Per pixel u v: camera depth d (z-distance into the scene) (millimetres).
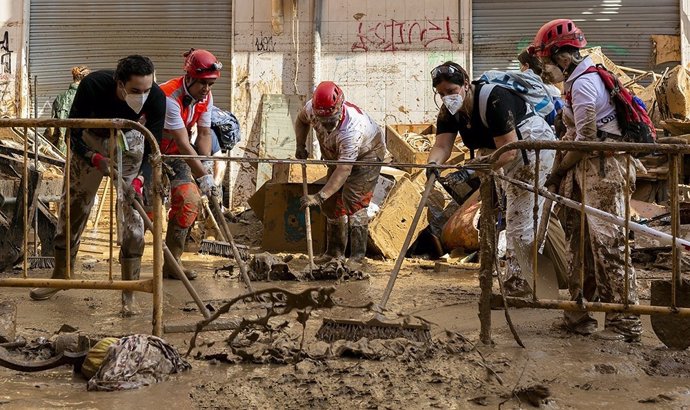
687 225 8422
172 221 7043
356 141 7820
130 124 4285
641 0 13500
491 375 3824
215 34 14141
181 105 6465
